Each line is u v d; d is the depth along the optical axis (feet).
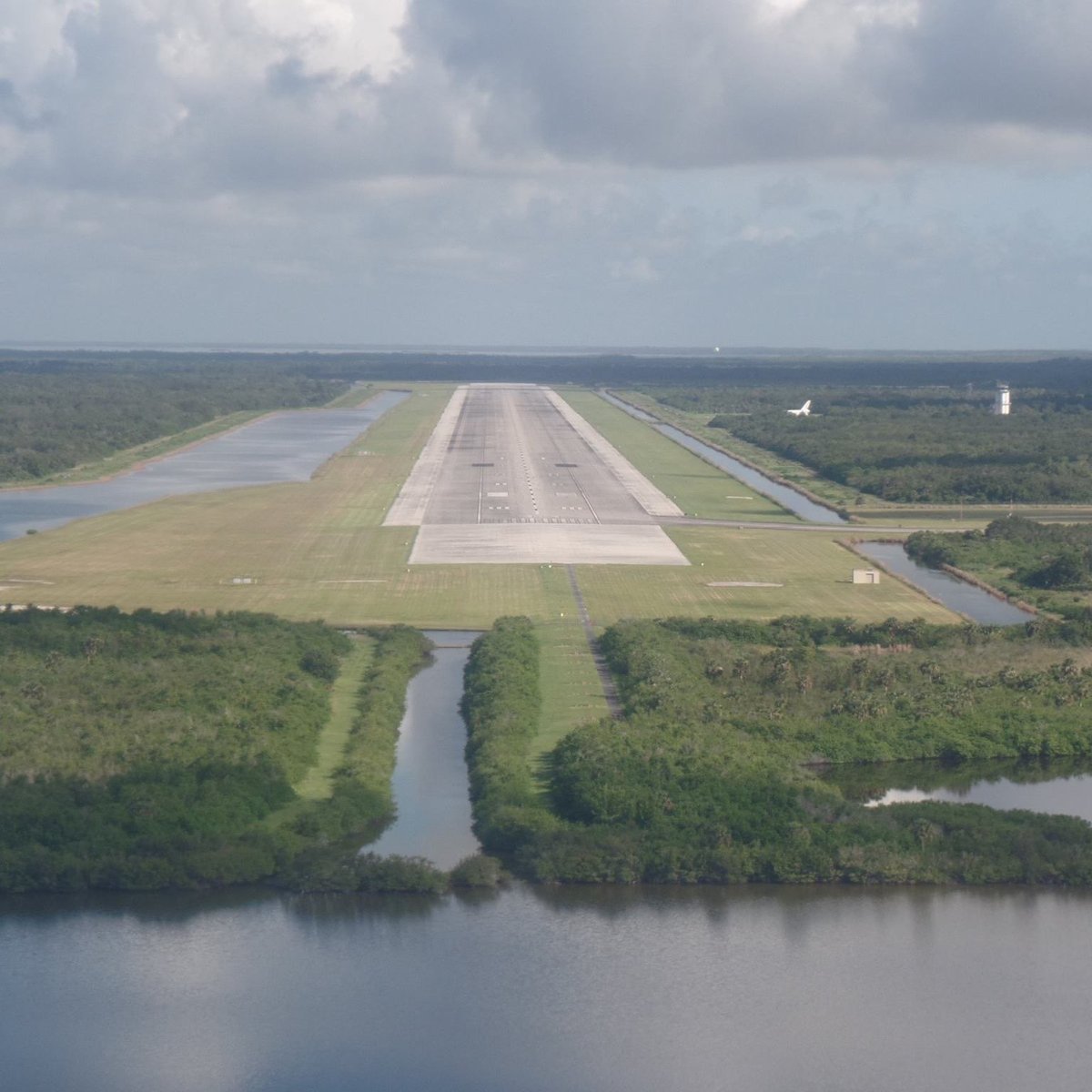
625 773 422.41
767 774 431.84
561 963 344.08
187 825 395.14
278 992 333.01
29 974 339.16
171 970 341.00
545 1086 302.04
